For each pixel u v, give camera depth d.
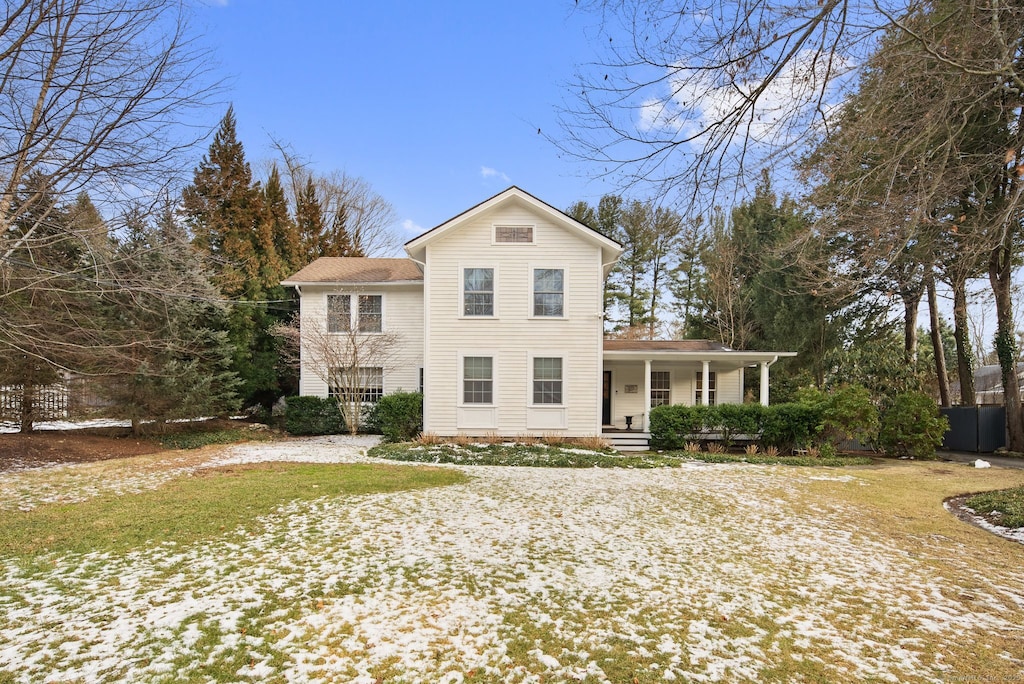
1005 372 16.80
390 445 14.67
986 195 5.91
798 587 5.19
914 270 9.77
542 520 7.38
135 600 4.51
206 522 6.89
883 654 3.92
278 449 14.38
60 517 7.04
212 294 12.55
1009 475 12.18
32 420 14.28
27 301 11.67
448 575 5.28
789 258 20.19
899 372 17.12
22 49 8.64
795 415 15.15
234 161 24.39
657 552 6.15
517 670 3.61
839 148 4.97
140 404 14.92
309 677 3.45
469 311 15.84
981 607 4.78
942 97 4.79
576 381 15.74
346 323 17.86
